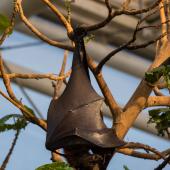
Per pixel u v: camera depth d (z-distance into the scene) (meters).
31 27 11.04
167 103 11.33
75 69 11.09
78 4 21.88
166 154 10.95
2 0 15.15
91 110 10.77
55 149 10.41
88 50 22.78
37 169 9.29
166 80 10.62
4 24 10.00
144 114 23.12
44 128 10.97
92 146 10.12
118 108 11.02
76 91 10.99
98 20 22.72
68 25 10.83
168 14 11.66
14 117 10.80
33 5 16.80
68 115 10.65
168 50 11.50
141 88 11.11
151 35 22.81
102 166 10.17
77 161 10.13
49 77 11.12
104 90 10.91
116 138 10.32
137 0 21.53
